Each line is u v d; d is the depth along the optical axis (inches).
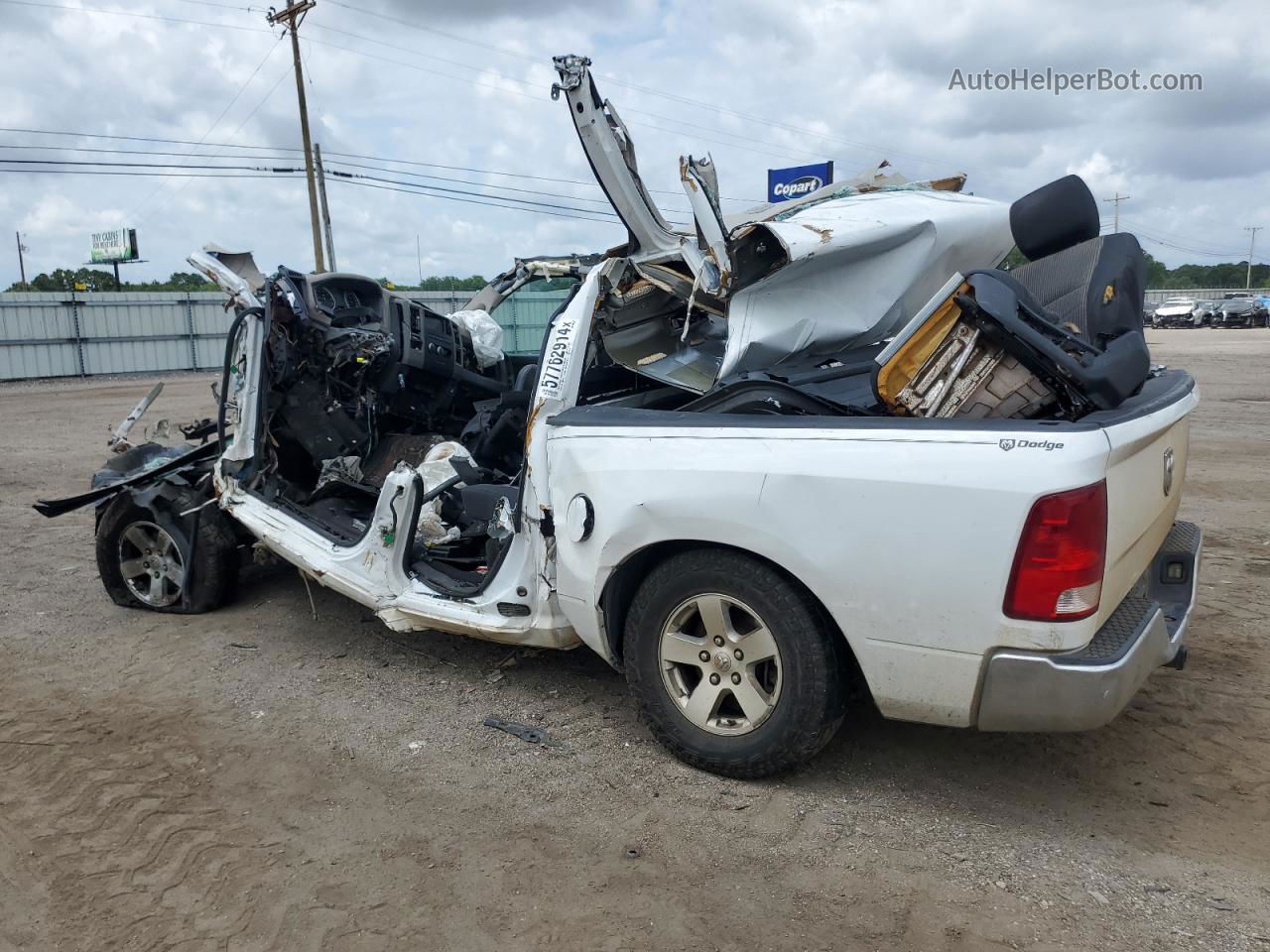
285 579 245.0
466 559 186.4
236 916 111.2
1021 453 110.5
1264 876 113.9
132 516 221.1
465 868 119.6
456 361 245.4
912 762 143.4
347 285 232.2
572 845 124.0
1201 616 201.9
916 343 125.3
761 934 105.8
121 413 716.0
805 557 122.6
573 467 145.8
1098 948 102.3
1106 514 111.7
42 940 107.9
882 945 103.7
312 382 223.5
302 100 1311.5
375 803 135.7
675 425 136.3
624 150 164.1
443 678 180.9
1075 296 136.5
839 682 129.3
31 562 272.1
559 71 157.6
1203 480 346.6
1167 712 156.5
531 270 251.8
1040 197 145.9
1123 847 120.6
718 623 135.1
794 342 149.7
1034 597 110.4
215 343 1354.6
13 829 131.4
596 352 172.7
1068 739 148.7
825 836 124.5
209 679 183.2
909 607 117.5
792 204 180.5
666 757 147.1
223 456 210.1
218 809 135.2
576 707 166.6
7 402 860.0
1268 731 149.2
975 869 116.7
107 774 146.3
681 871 117.9
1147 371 123.0
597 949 104.1
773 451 125.6
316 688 177.6
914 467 115.6
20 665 192.4
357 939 106.7
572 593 148.9
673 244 167.5
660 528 134.7
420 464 210.5
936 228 155.4
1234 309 1768.0
